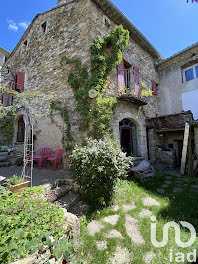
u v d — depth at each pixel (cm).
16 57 828
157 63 861
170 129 624
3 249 114
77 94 447
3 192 229
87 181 278
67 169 441
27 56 723
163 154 679
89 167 281
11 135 751
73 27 510
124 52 601
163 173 561
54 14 598
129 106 580
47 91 577
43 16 655
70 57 504
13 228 146
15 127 757
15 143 734
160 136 767
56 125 526
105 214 248
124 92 548
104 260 160
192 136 604
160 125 659
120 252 173
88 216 239
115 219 238
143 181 423
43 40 629
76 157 303
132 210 261
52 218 173
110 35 499
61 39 548
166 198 314
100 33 499
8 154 611
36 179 350
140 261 158
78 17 498
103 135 439
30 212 172
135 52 679
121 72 562
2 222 146
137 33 637
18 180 277
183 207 274
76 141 458
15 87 700
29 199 212
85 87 447
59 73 537
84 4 485
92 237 195
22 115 722
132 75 632
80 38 480
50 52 586
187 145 538
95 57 436
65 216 198
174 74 804
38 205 192
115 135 487
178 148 739
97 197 282
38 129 598
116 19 570
